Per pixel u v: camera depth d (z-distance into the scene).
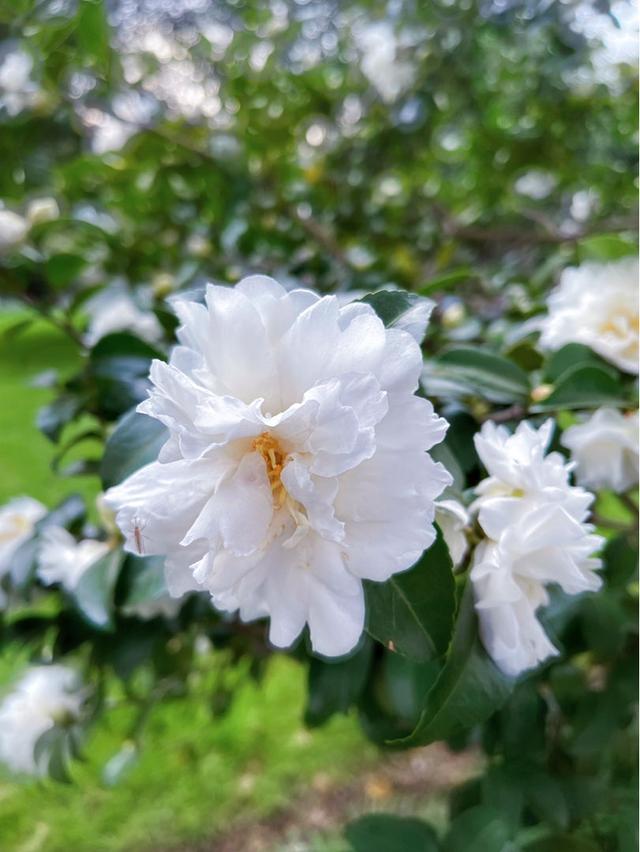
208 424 0.14
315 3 0.58
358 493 0.15
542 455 0.19
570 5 0.46
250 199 0.55
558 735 0.37
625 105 0.62
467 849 0.27
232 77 0.55
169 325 0.33
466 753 0.66
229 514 0.15
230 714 0.69
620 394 0.26
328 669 0.32
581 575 0.19
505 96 0.63
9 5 0.40
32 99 0.47
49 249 0.43
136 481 0.17
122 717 0.66
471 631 0.20
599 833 0.33
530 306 0.40
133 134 0.52
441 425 0.15
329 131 0.63
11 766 0.43
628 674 0.34
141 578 0.27
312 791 0.62
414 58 0.60
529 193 0.67
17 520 0.38
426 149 0.65
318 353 0.15
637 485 0.26
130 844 0.58
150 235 0.56
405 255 0.57
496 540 0.19
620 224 0.50
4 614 0.38
